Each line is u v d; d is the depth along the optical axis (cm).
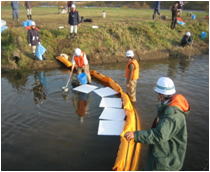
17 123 763
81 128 730
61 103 902
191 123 761
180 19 2094
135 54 1596
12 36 1411
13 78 1181
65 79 1160
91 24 1741
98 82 1134
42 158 598
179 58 1661
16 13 1761
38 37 1357
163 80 369
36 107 870
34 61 1351
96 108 860
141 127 730
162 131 347
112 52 1551
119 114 805
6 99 934
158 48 1716
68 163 579
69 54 1459
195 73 1283
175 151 376
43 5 3700
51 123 762
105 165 571
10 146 647
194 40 1947
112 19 2041
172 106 354
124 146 583
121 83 1101
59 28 1586
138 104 881
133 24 1820
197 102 913
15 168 562
